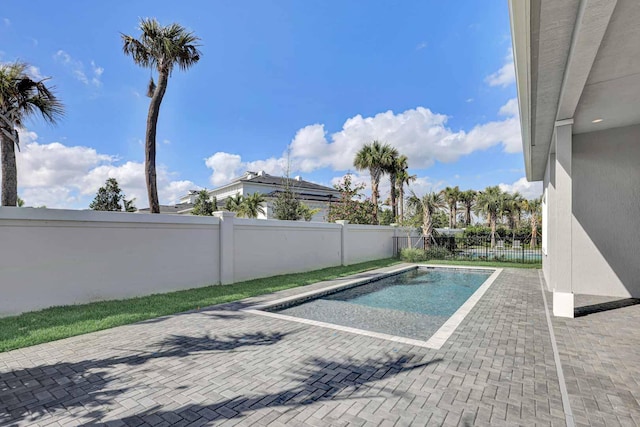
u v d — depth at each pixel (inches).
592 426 101.0
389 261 673.0
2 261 225.1
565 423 102.5
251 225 414.9
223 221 378.3
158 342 183.9
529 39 141.9
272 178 1310.3
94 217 271.9
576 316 235.6
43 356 162.6
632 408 111.3
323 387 129.0
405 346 175.9
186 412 111.5
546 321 224.1
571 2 118.7
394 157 987.9
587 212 310.7
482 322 222.1
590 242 310.2
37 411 112.7
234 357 161.3
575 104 204.2
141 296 301.1
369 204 844.0
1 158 274.5
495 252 800.9
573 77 165.5
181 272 336.8
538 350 168.4
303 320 229.3
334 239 575.8
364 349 171.8
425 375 139.1
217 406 115.3
